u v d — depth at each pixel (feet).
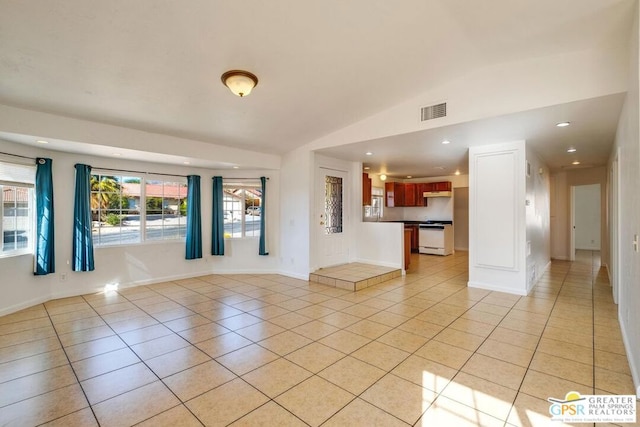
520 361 8.44
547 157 18.62
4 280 12.16
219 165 17.84
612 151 15.37
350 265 20.15
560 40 9.05
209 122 13.53
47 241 13.42
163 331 10.61
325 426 5.97
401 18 8.14
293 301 13.98
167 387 7.30
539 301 13.75
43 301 13.73
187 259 18.34
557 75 9.79
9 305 12.34
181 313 12.42
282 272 19.48
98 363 8.43
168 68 9.43
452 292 15.31
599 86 9.18
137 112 11.89
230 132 14.85
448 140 14.49
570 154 17.56
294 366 8.25
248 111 12.91
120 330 10.69
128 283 16.44
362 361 8.50
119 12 7.16
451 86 11.86
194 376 7.77
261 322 11.42
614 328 10.65
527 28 8.57
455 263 23.48
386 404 6.64
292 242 18.80
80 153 14.37
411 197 29.89
